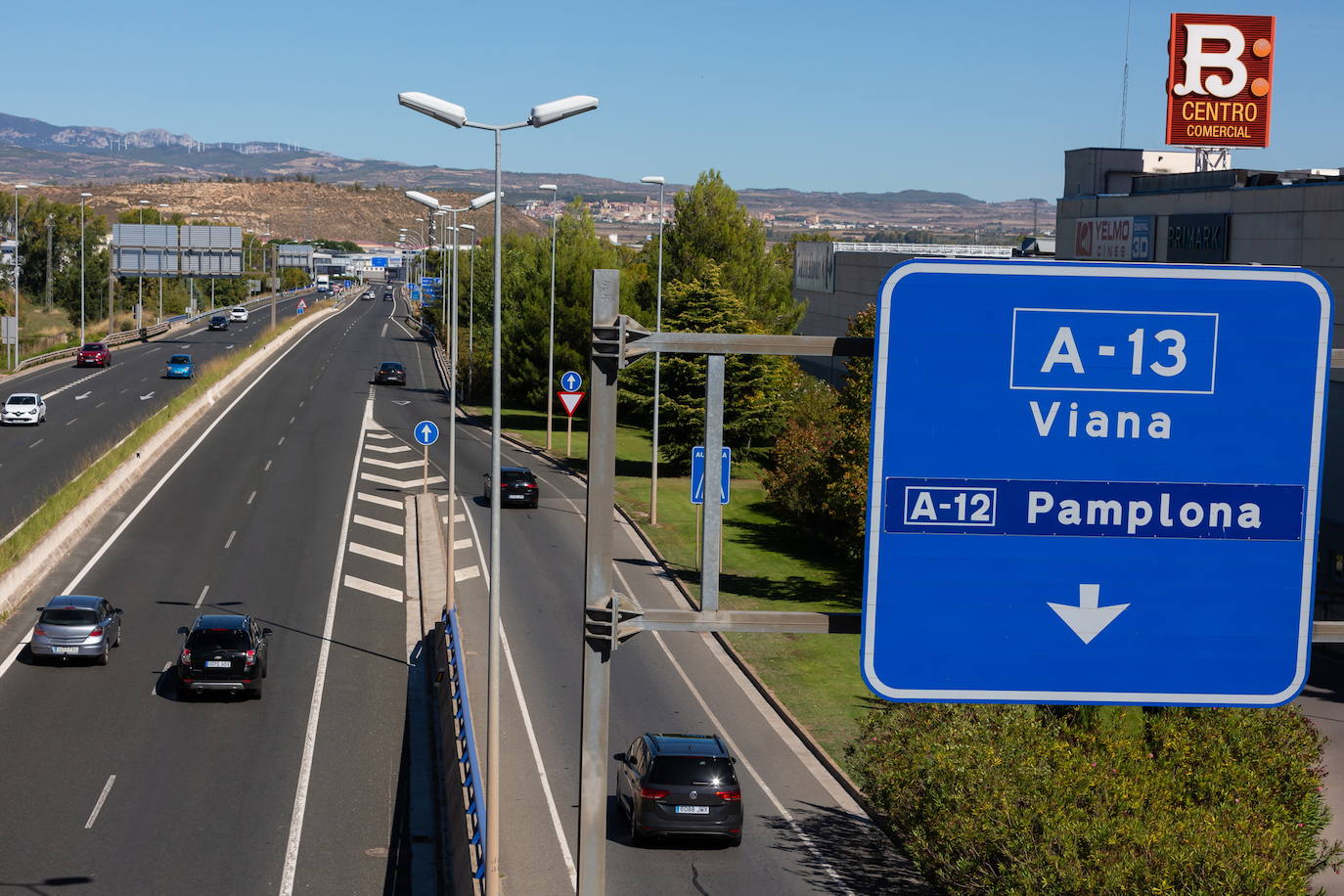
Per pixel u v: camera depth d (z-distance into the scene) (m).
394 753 27.45
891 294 9.08
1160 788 18.02
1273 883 15.44
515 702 30.33
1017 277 9.08
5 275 162.88
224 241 120.38
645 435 76.19
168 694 30.86
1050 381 9.12
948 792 18.22
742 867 21.52
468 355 88.75
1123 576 9.27
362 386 91.19
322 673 32.91
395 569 43.69
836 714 30.08
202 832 22.83
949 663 9.26
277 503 52.47
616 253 115.25
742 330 62.94
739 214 83.75
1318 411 9.19
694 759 22.36
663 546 47.56
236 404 78.44
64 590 39.50
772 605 39.62
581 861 9.24
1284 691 9.34
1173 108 39.25
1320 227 33.16
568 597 40.38
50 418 69.19
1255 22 39.12
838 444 43.81
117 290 151.50
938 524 9.20
